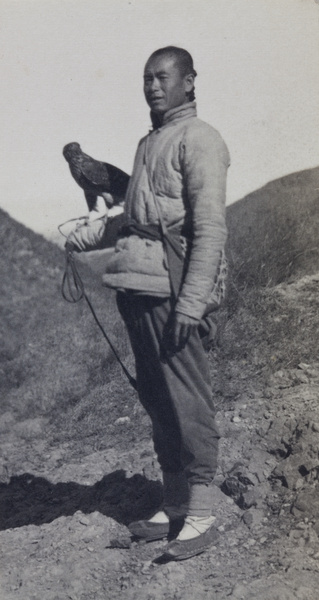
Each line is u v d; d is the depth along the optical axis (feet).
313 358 13.35
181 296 7.80
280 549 8.62
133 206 8.20
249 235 17.33
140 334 8.31
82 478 11.83
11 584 8.74
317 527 8.84
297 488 9.63
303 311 14.61
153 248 7.98
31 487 12.17
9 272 28.30
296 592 7.80
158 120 8.49
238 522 9.30
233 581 8.12
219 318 14.38
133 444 12.90
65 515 10.60
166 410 8.60
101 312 23.30
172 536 9.11
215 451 8.38
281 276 16.06
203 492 8.51
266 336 13.94
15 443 15.16
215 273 7.86
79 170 9.25
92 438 13.76
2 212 30.86
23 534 10.06
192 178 7.77
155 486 10.25
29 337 22.74
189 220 8.00
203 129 7.89
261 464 10.23
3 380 19.34
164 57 8.07
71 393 17.15
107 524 9.79
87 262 19.53
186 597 7.81
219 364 13.53
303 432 10.43
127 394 14.97
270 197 18.51
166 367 8.16
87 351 19.93
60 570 8.84
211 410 8.34
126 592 8.21
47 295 26.48
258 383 12.78
